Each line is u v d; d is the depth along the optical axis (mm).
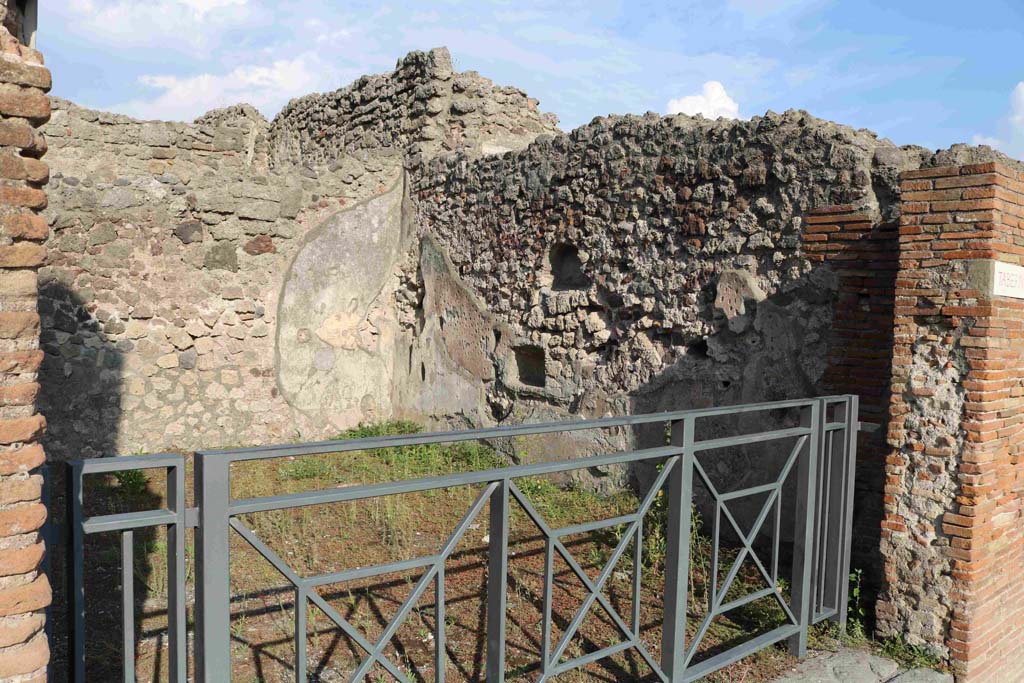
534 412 6961
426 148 8578
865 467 4488
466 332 7867
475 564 4719
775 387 5023
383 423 8734
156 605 4020
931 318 3693
